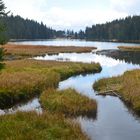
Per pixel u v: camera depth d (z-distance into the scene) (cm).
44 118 1697
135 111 2155
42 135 1449
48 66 4175
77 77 3769
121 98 2534
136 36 17662
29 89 2586
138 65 5344
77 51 8575
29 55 6750
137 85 2620
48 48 8981
